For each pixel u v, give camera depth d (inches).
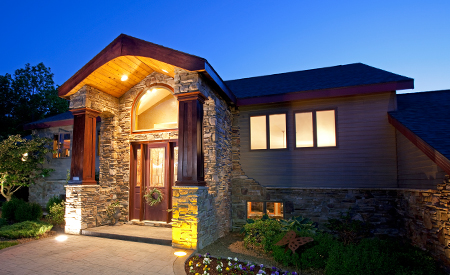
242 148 339.3
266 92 335.9
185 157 241.1
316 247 196.9
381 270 166.1
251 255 221.6
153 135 314.5
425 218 217.8
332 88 295.4
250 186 329.1
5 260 196.4
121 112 335.6
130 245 236.5
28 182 485.7
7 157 446.6
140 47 257.3
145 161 324.5
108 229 281.1
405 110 287.6
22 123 773.9
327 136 316.5
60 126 492.1
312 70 424.5
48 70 851.4
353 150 297.4
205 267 182.7
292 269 191.5
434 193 204.1
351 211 290.2
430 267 185.9
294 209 310.5
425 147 201.3
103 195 306.3
